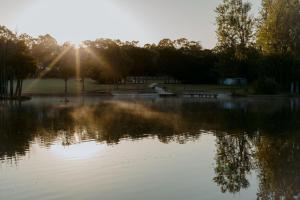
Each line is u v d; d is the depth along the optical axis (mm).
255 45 116312
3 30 107812
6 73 99312
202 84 154250
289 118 54688
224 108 71125
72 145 35656
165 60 164500
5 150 33719
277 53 101562
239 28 116312
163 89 126375
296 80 103438
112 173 26250
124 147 34469
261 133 41625
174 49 169750
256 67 118750
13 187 23641
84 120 53250
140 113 62250
